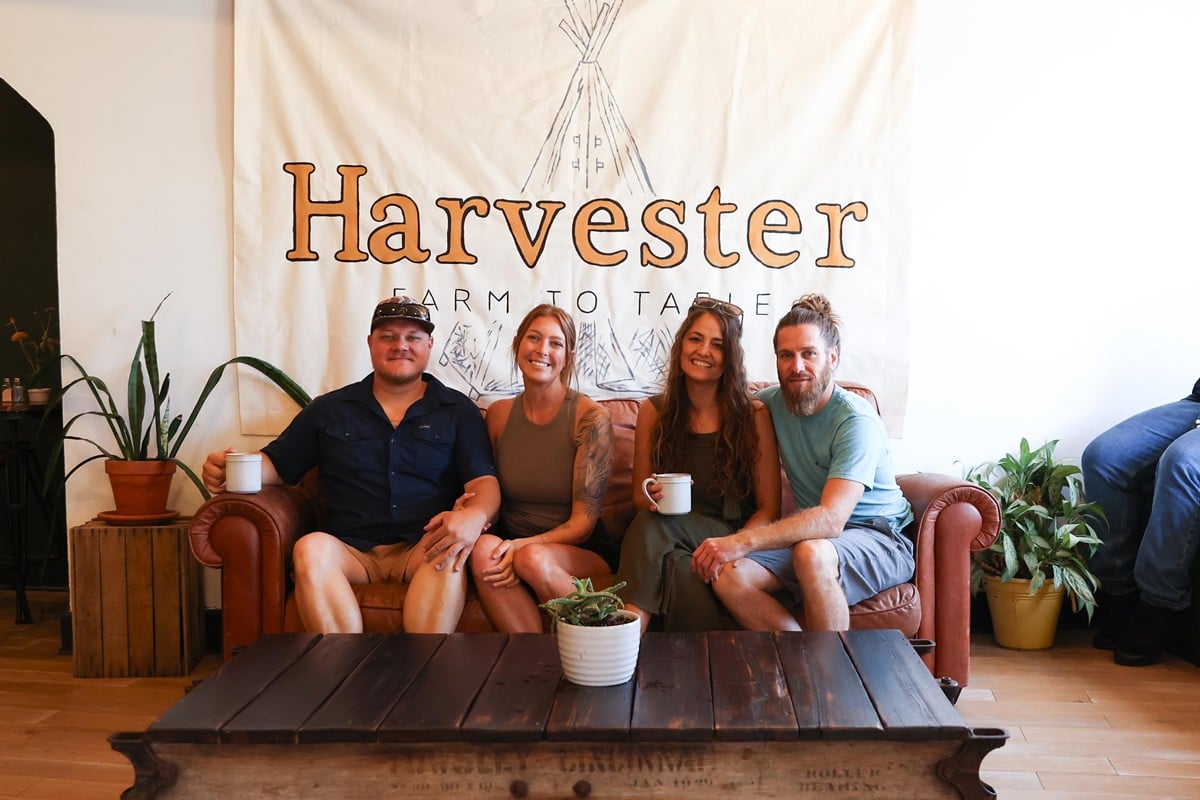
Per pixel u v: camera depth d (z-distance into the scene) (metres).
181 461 3.29
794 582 2.42
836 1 3.24
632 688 1.69
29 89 3.26
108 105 3.25
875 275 3.29
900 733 1.50
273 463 2.75
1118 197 3.31
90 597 2.97
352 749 1.53
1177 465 2.96
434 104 3.24
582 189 3.26
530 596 2.49
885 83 3.26
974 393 3.34
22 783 2.20
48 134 3.93
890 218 3.28
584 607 1.74
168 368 3.29
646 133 3.26
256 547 2.52
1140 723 2.55
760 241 3.27
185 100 3.25
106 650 2.98
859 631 2.05
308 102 3.24
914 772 1.52
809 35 3.25
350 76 3.24
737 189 3.27
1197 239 3.32
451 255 3.26
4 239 3.96
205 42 3.24
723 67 3.25
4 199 3.96
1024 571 3.17
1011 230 3.31
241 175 3.24
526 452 2.73
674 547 2.45
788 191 3.27
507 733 1.50
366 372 3.28
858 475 2.46
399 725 1.52
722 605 2.42
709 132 3.26
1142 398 3.34
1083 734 2.47
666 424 2.66
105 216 3.27
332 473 2.75
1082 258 3.32
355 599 2.45
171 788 1.54
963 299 3.33
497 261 3.27
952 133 3.30
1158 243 3.32
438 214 3.26
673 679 1.74
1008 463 3.25
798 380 2.55
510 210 3.26
